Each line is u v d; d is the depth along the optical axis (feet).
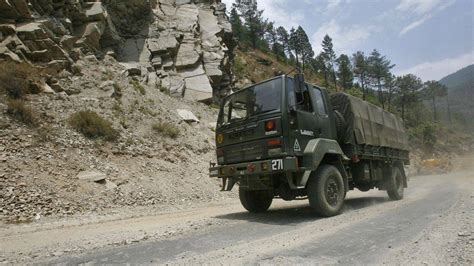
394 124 38.86
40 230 22.94
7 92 43.09
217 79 96.68
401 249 13.53
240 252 14.33
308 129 24.38
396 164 38.09
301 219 23.25
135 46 89.20
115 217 28.27
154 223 24.40
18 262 14.14
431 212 22.72
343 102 29.55
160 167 45.85
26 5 57.11
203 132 68.49
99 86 59.36
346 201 34.76
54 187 32.09
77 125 44.52
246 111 25.43
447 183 57.82
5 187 29.22
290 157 21.89
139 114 58.23
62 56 58.59
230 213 28.91
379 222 20.17
